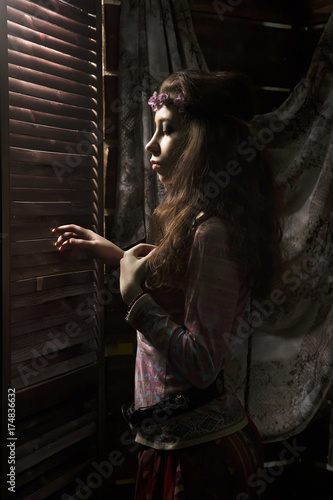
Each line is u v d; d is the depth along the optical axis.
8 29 1.44
